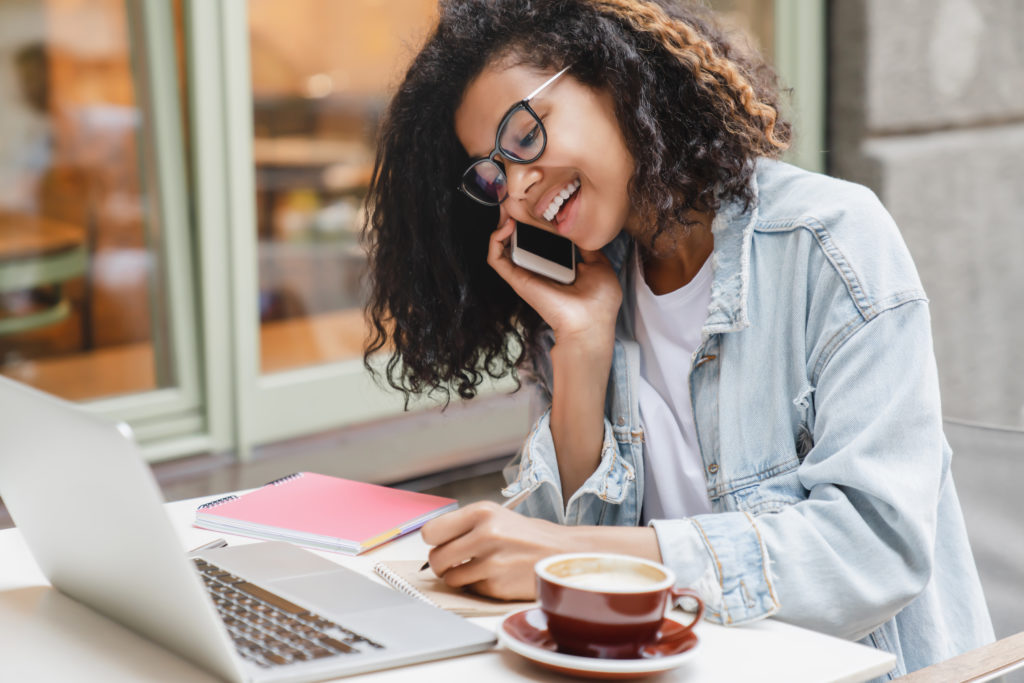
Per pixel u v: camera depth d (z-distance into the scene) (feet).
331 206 10.27
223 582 3.12
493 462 9.71
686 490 4.19
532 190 4.13
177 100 9.18
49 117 8.85
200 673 2.61
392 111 4.54
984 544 4.26
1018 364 12.88
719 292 3.91
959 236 12.13
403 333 4.82
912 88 11.68
